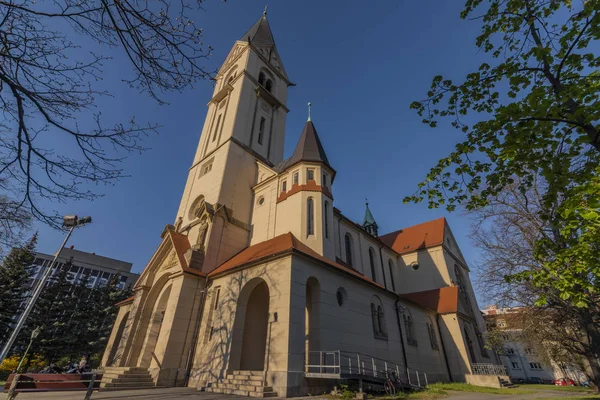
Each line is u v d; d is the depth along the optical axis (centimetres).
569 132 835
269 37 4491
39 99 591
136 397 1263
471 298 3931
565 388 2741
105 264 8981
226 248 2406
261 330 1923
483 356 3111
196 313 1955
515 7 882
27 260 3794
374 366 1788
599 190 645
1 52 549
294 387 1309
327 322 1622
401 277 3881
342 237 2972
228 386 1442
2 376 3253
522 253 1702
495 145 831
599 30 701
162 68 649
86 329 4209
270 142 3556
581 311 1410
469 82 888
